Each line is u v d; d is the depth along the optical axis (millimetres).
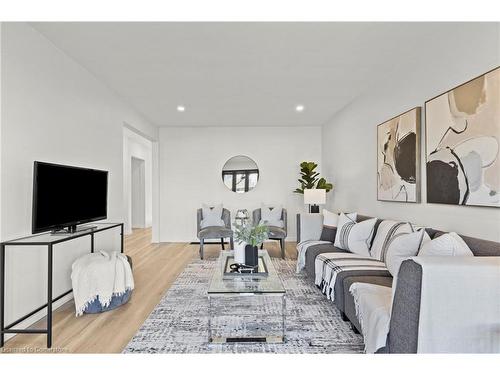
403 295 1695
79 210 3260
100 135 4090
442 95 2725
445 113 2688
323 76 3959
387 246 2889
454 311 1592
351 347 2295
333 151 6141
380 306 1973
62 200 2961
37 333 2393
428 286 1592
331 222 4215
